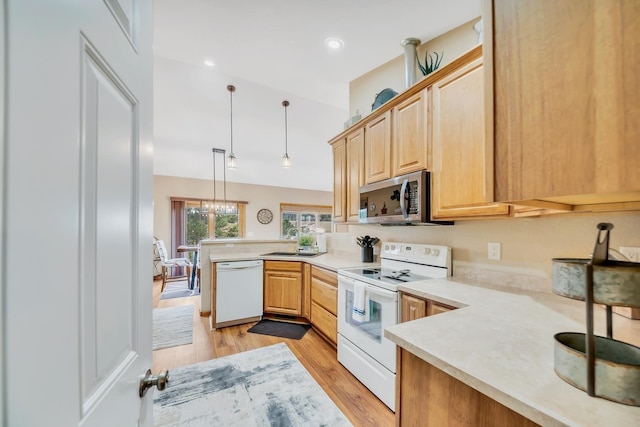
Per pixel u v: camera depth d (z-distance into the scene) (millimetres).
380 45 2326
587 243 1322
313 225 8398
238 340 2721
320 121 4367
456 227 1946
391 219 1987
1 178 270
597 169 522
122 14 567
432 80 1747
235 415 1628
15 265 285
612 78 503
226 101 3730
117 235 541
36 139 317
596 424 483
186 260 5617
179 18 2035
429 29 2096
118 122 548
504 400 581
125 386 571
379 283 1806
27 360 299
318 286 2748
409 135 1929
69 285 376
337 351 2340
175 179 6484
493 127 687
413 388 861
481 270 1779
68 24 378
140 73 666
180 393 1836
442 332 910
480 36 1505
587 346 555
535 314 1098
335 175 2945
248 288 3215
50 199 340
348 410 1675
